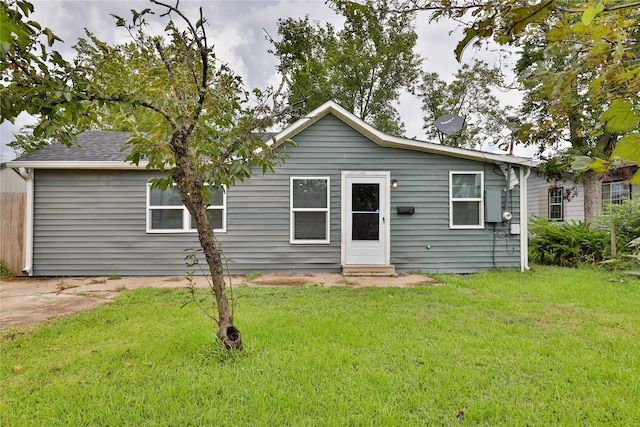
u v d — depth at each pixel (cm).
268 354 306
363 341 335
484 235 770
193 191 304
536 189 1418
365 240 767
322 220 768
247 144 314
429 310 446
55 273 736
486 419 215
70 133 210
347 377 265
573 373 270
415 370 274
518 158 734
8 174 1021
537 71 109
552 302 479
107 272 743
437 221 770
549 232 873
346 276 717
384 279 682
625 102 74
